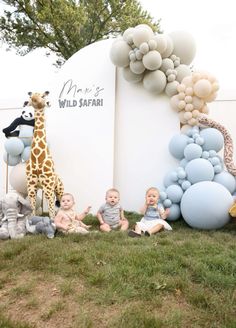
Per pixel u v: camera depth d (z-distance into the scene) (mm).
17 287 3596
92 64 7672
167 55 6965
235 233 5688
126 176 7430
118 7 16766
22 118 7109
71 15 15641
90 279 3645
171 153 6844
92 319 3041
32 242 4852
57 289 3545
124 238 5199
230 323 2920
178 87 6816
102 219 6230
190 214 5875
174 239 5180
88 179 7473
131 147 7410
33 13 15836
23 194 7129
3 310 3234
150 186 7223
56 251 4426
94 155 7469
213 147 6484
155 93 7141
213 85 6668
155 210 6078
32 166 6418
